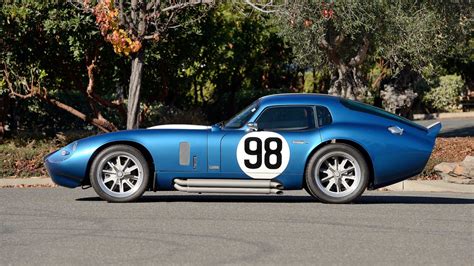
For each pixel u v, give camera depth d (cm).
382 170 1323
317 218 1153
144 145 1319
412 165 1329
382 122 1341
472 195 1625
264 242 962
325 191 1317
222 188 1323
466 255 892
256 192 1321
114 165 1330
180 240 975
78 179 1338
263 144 1316
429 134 1347
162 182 1330
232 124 1344
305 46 2233
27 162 1956
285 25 2194
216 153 1317
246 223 1104
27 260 861
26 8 2155
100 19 1898
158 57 2270
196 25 2338
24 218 1160
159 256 880
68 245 945
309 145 1315
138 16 2012
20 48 2284
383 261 859
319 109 1338
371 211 1233
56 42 2273
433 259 870
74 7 2141
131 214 1191
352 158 1313
